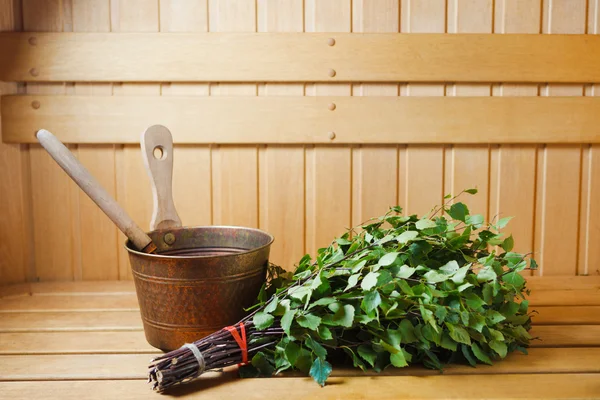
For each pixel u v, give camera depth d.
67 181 2.08
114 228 2.10
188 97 2.04
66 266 2.11
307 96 2.05
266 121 2.05
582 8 2.08
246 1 2.03
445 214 2.12
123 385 1.36
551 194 2.14
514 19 2.07
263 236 1.63
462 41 2.05
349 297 1.40
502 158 2.12
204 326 1.46
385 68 2.05
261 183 2.10
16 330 1.68
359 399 1.29
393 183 2.11
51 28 2.02
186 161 2.09
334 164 2.10
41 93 2.04
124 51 2.02
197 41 2.02
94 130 2.04
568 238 2.15
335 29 2.05
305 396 1.31
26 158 2.06
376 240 1.50
